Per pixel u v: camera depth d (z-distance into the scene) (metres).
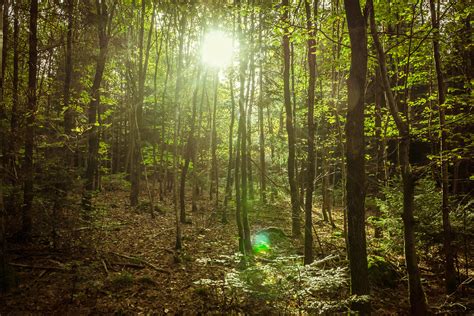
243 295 6.55
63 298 6.17
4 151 7.83
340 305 5.21
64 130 11.10
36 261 7.55
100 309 5.92
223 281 6.27
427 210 8.36
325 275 5.80
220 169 25.81
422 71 9.12
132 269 8.01
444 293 7.68
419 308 6.18
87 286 6.62
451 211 8.36
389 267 8.53
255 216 15.00
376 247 10.42
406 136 6.27
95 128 12.44
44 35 13.38
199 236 11.53
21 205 7.71
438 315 6.52
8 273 6.27
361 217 5.47
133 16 15.05
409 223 6.28
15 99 8.53
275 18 7.79
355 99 5.46
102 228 9.56
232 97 11.14
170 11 13.92
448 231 7.53
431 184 8.79
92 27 13.55
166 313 5.99
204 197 20.58
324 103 10.95
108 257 8.41
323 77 10.87
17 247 7.88
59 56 14.09
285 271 6.09
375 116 10.79
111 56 14.91
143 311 6.00
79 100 11.97
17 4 9.73
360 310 5.38
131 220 12.77
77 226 8.34
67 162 9.14
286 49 10.30
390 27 9.42
